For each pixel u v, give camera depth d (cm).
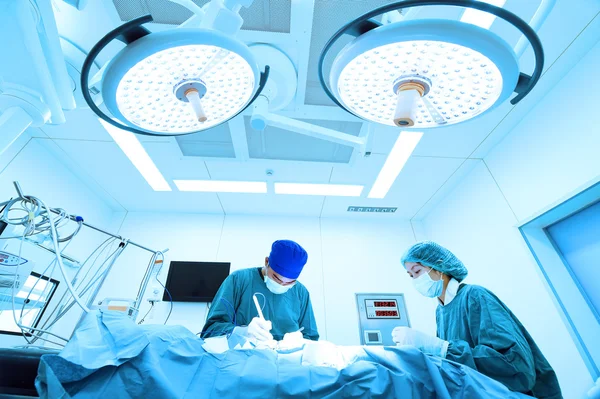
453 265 147
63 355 63
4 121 92
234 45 62
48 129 227
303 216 347
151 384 64
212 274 295
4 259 146
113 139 237
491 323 104
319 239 333
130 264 301
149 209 335
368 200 317
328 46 63
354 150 234
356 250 329
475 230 265
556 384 101
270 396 69
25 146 229
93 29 133
